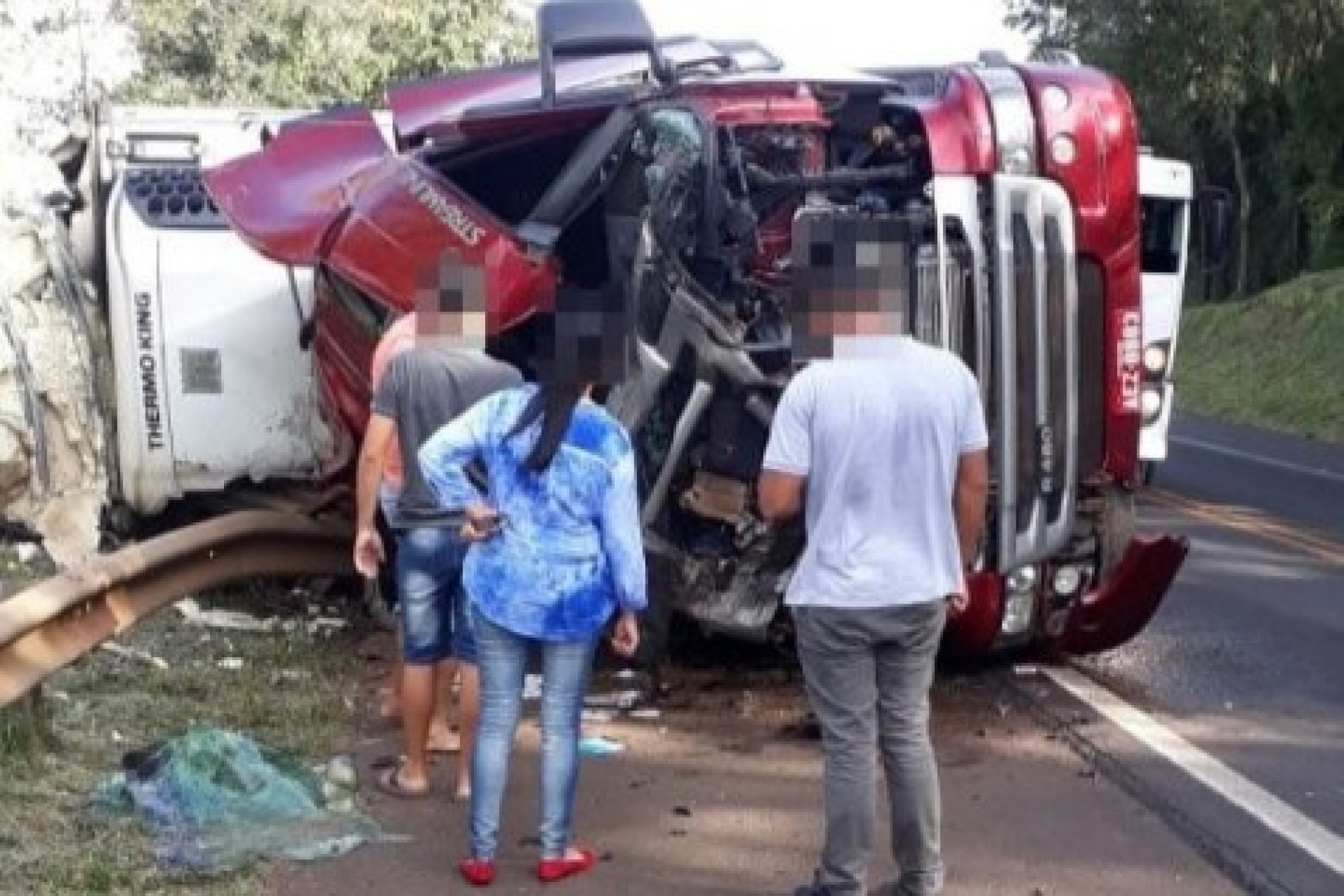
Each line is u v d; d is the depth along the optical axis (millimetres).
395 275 7773
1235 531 15148
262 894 5816
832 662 5625
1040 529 8117
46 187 10602
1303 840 6617
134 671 8328
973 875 6191
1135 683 9203
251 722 7680
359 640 9461
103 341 10609
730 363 7816
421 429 6699
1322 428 27453
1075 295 8109
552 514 5895
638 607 5977
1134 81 37500
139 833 6199
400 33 25172
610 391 7746
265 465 10375
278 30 24219
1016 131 8031
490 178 8992
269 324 10336
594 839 6539
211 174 9328
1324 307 33438
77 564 8531
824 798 6312
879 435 5559
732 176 8047
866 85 8336
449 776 7180
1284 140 39312
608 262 8117
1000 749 7816
